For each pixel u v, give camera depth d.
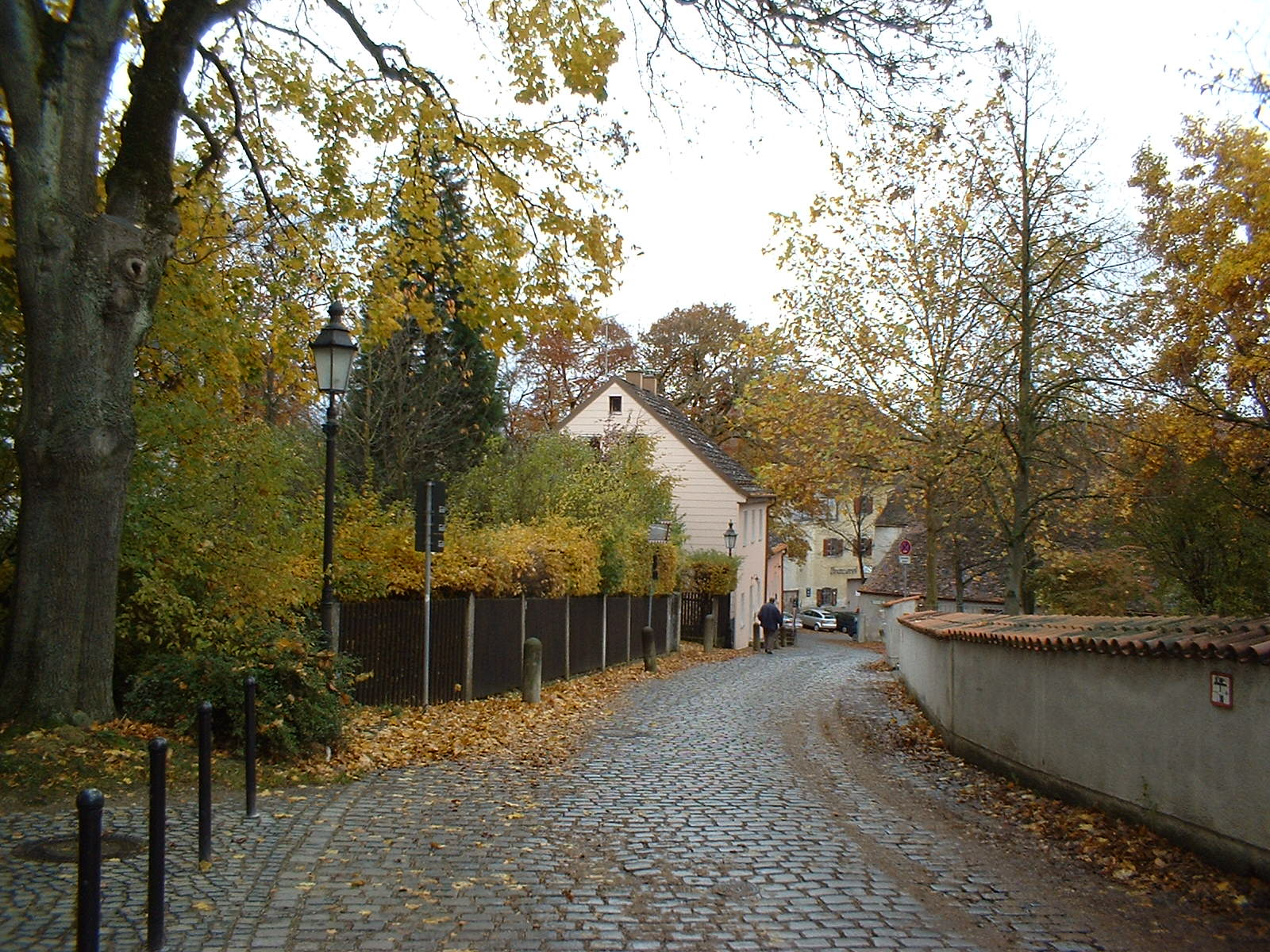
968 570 36.56
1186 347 18.00
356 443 27.50
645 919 5.78
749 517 47.56
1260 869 6.25
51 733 8.53
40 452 8.91
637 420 43.53
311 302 13.98
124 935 5.10
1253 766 6.33
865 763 12.05
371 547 14.33
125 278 9.12
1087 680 8.61
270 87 13.33
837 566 86.69
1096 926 5.81
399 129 13.38
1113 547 23.48
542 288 13.78
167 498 10.96
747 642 46.00
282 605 11.63
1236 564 17.94
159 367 11.64
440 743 12.02
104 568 9.17
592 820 8.35
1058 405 19.42
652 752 12.26
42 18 9.05
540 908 5.93
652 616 29.53
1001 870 7.03
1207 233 17.52
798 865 7.06
